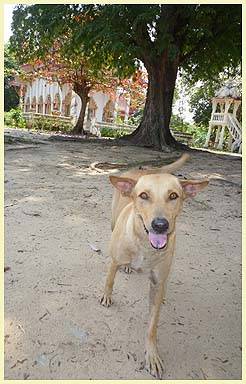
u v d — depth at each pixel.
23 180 2.01
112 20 4.09
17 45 5.33
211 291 1.05
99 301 0.94
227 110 8.12
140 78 7.67
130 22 4.16
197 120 11.23
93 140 4.59
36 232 1.31
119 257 0.89
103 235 1.36
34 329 0.81
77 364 0.74
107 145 4.20
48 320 0.85
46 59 6.39
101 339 0.81
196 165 3.35
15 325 0.82
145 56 4.45
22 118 8.04
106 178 2.30
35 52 5.29
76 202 1.70
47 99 9.59
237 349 0.83
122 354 0.77
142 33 4.27
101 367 0.74
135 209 0.83
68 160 2.85
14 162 2.55
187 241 1.39
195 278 1.12
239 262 1.26
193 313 0.94
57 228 1.37
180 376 0.74
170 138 4.74
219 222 1.66
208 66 5.55
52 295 0.94
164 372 0.74
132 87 7.84
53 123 7.85
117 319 0.88
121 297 0.97
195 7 4.15
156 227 0.76
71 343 0.79
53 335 0.80
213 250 1.33
